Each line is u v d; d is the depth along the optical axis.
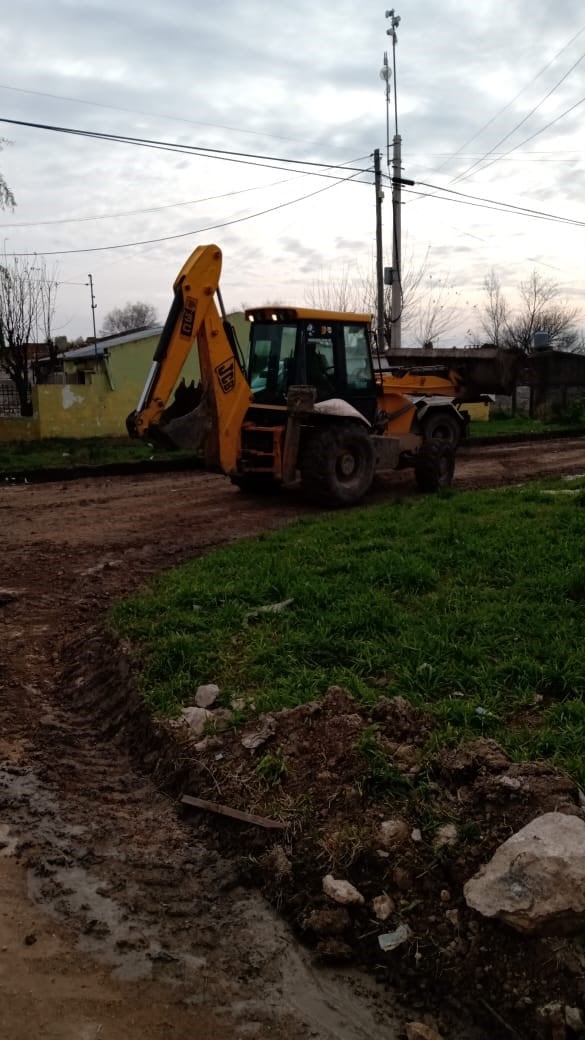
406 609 5.87
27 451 18.36
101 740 4.86
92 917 3.34
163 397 9.69
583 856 3.08
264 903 3.49
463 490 12.41
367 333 11.77
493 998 2.91
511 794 3.56
